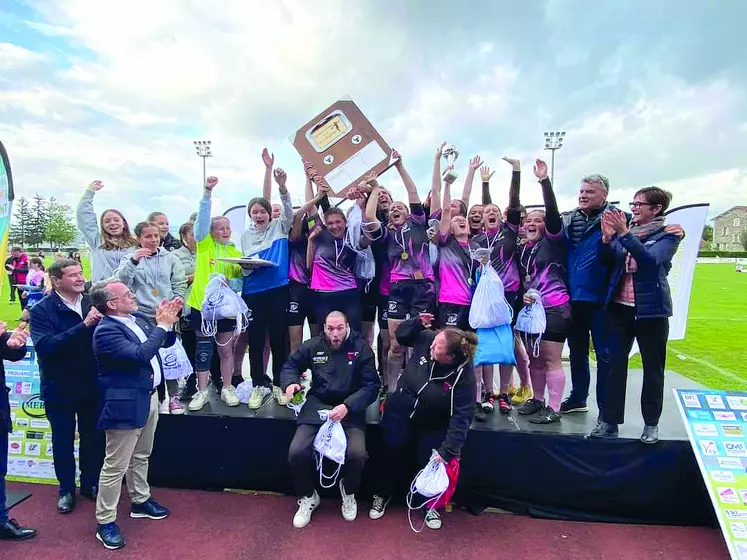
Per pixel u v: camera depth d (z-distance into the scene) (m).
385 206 3.91
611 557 2.67
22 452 3.51
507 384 3.54
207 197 3.60
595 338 3.18
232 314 3.43
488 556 2.67
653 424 2.92
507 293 3.48
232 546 2.74
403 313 3.50
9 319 10.79
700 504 2.93
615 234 2.90
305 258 3.84
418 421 2.96
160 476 3.46
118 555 2.64
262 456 3.33
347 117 3.67
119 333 2.58
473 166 3.86
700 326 11.65
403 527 2.94
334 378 3.05
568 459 3.02
